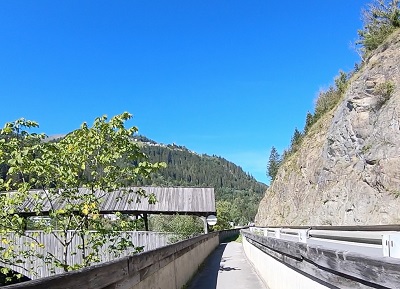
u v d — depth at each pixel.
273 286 7.03
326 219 23.56
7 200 7.53
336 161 24.48
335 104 34.50
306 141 34.75
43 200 8.47
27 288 1.93
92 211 8.04
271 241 6.72
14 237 8.91
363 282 2.49
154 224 27.69
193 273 11.20
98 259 8.13
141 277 4.61
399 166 17.98
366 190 19.95
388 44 22.72
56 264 7.71
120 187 8.77
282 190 37.72
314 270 3.67
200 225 29.56
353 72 36.66
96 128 8.75
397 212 17.28
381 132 19.84
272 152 86.12
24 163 7.68
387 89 20.62
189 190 31.55
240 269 12.54
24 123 8.00
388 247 2.69
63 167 8.10
